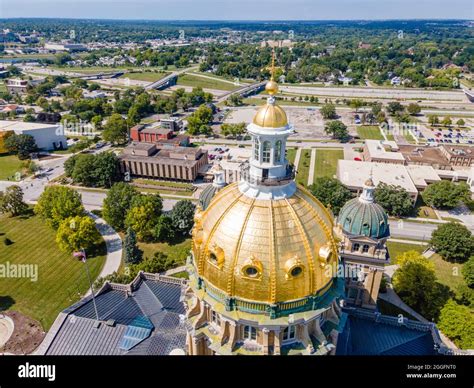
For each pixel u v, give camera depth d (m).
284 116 48.03
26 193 169.75
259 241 45.44
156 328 68.38
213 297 49.31
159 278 83.19
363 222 78.44
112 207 134.50
